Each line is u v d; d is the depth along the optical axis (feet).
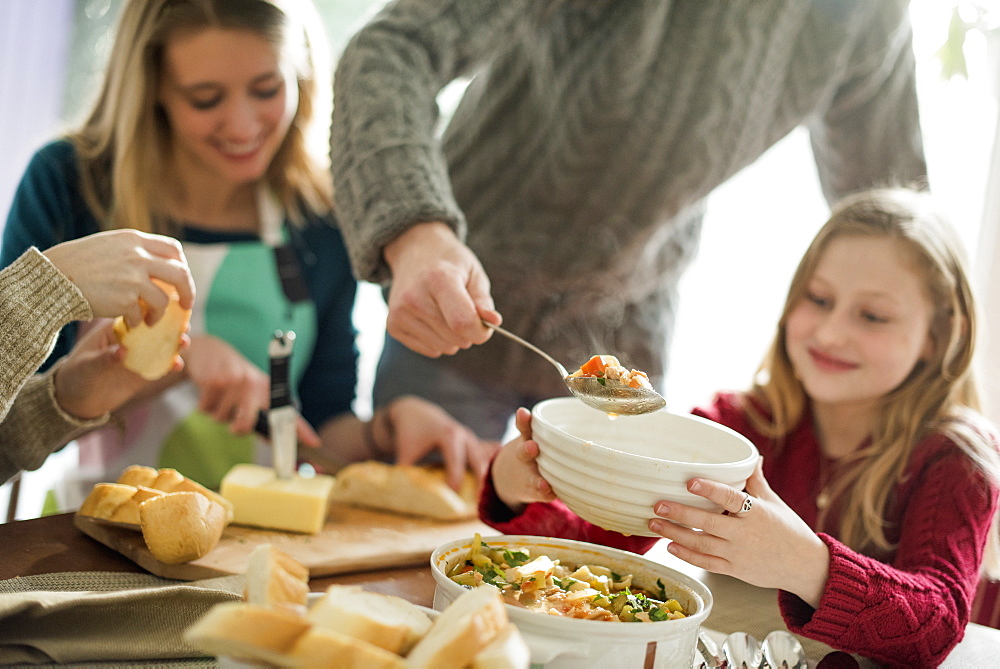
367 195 4.31
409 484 4.58
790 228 9.53
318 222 6.83
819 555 3.23
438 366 6.50
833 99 6.16
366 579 3.71
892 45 5.78
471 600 2.11
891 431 4.89
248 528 4.09
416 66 4.74
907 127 6.31
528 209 6.03
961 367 4.99
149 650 2.66
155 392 5.93
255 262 6.44
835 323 4.84
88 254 3.36
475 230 6.22
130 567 3.49
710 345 9.90
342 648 1.78
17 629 2.62
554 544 3.15
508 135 5.94
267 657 1.78
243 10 5.59
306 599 2.19
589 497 2.94
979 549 4.13
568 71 5.55
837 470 5.06
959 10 5.95
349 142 4.54
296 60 6.08
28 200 6.02
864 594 3.25
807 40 5.61
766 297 9.68
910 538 4.21
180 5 5.51
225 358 5.70
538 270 6.10
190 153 6.27
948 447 4.61
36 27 11.09
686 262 6.77
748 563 3.03
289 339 4.33
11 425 3.98
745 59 5.41
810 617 3.43
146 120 5.98
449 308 3.68
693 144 5.60
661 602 2.90
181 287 3.61
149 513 3.34
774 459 5.23
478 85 6.13
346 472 4.70
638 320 6.67
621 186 5.76
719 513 2.89
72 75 11.39
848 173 6.59
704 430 3.48
